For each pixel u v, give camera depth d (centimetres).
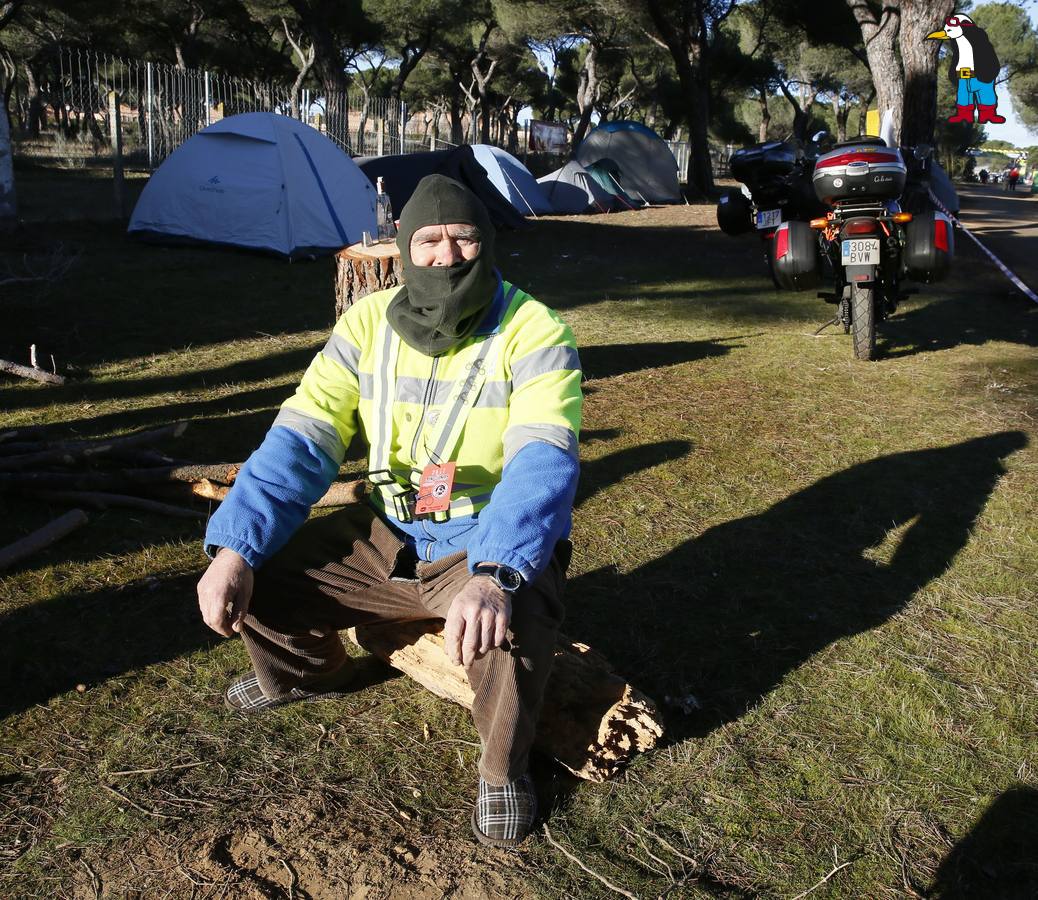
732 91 4138
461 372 214
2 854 201
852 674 271
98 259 995
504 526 188
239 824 212
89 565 326
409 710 255
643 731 229
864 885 198
